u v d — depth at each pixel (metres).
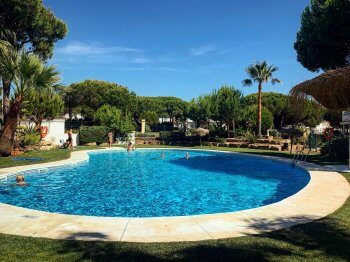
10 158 19.78
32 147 25.48
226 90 39.50
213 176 17.42
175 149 31.47
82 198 12.01
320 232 6.62
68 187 14.06
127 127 37.53
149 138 39.91
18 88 20.17
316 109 10.30
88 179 16.16
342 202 9.36
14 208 8.50
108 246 5.85
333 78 7.72
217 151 28.75
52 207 10.69
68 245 5.88
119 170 19.45
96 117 40.56
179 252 5.57
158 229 6.88
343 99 7.86
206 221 7.45
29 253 5.48
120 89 63.41
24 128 26.59
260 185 14.80
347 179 13.34
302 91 9.52
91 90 59.25
